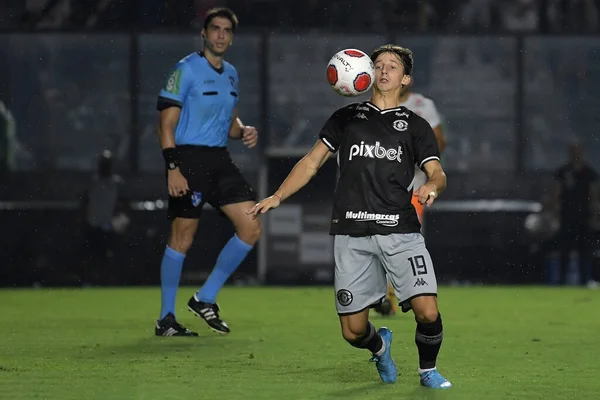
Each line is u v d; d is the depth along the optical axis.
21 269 63.19
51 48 63.84
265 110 64.31
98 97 64.12
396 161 23.92
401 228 23.81
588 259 64.12
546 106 65.38
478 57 65.19
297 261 65.19
